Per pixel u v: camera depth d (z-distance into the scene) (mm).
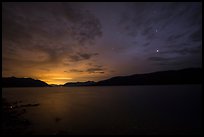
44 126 22344
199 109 32781
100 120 26156
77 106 43062
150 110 33656
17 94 94438
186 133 18812
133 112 32219
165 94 67375
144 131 19969
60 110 36562
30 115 30406
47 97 75000
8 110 34156
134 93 81750
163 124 22859
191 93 65062
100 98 64938
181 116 27312
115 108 38031
